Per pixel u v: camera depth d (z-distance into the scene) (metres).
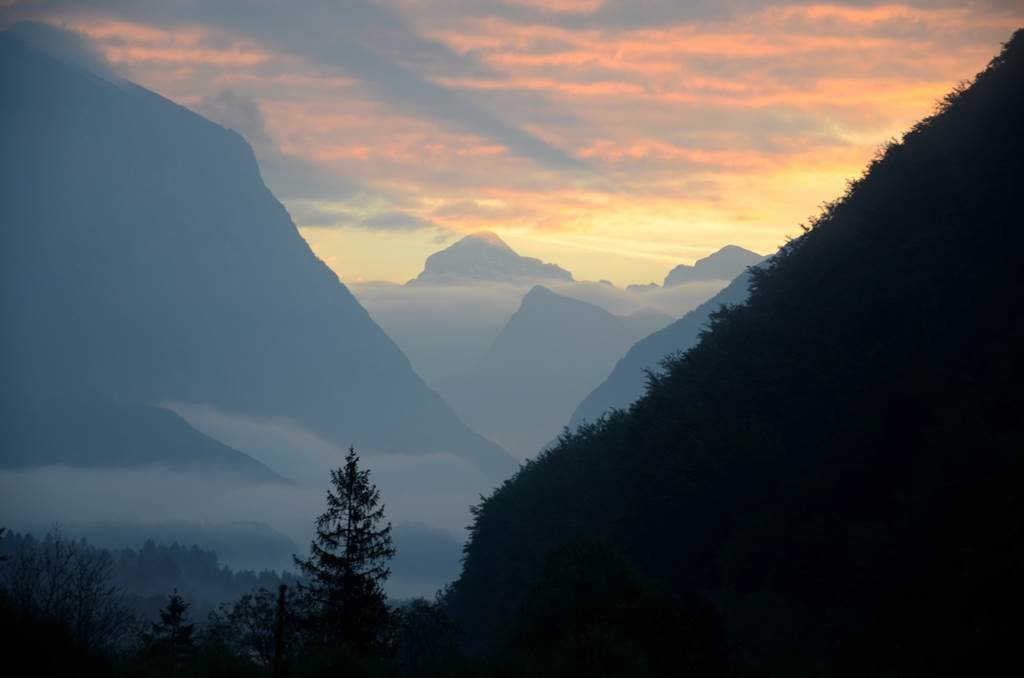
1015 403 73.56
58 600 47.84
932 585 64.50
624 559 63.59
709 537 88.69
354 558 68.50
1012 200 91.75
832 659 64.25
